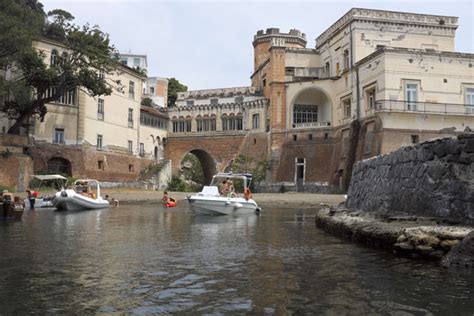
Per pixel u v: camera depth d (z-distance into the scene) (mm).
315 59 65875
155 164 64188
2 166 41656
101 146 55156
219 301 7238
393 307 6762
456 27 57531
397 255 10602
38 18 43719
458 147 11094
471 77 50719
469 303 6879
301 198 45500
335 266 9922
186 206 37375
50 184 46125
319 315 6453
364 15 55969
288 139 61562
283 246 13266
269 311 6676
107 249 12805
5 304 7078
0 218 23562
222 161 67375
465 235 9484
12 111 44281
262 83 69562
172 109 71812
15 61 42875
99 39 46031
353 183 19609
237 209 28750
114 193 49656
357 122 53469
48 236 16047
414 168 12891
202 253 12039
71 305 7035
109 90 47750
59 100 49719
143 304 7094
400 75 49188
